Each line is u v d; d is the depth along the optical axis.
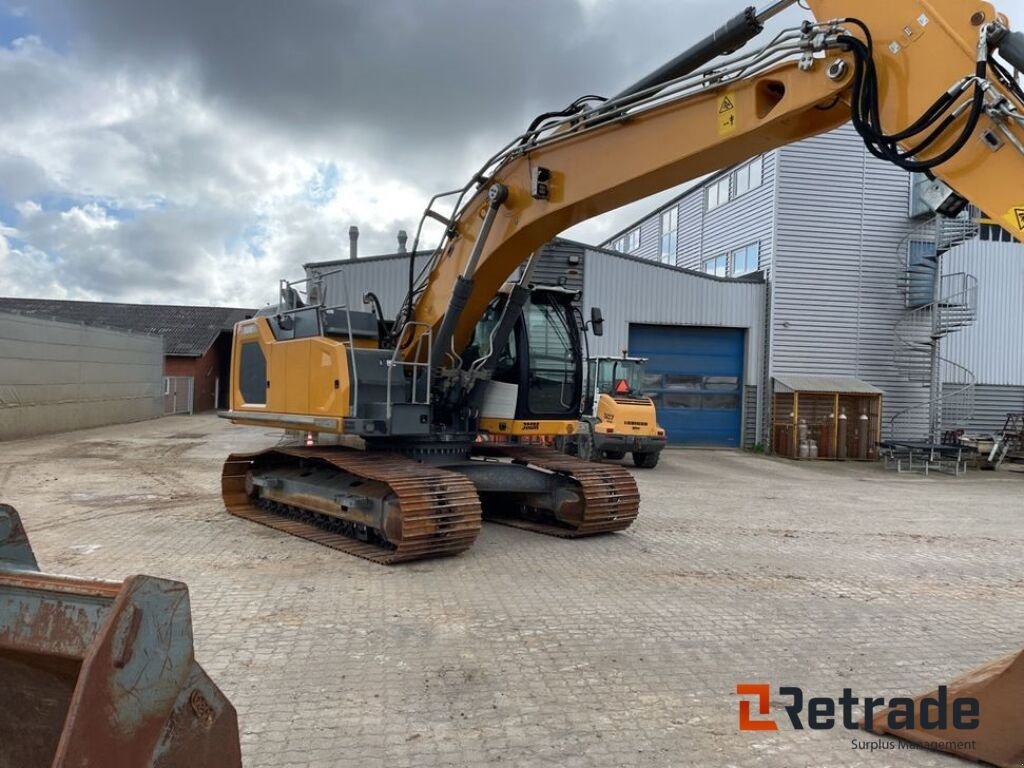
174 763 1.94
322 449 8.40
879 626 5.39
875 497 13.35
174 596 1.96
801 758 3.45
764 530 9.17
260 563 6.68
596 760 3.36
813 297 22.48
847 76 4.20
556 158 6.13
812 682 4.32
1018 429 22.72
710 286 22.84
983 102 3.61
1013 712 3.42
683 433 23.34
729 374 23.42
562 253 22.27
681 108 5.18
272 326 8.63
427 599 5.68
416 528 6.49
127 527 8.20
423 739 3.52
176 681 1.95
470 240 7.09
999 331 23.48
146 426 24.88
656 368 23.22
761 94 4.71
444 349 7.45
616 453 17.27
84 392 22.89
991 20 3.68
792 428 21.27
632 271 22.61
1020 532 9.86
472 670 4.35
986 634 5.27
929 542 8.87
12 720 2.24
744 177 24.44
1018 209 3.53
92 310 42.31
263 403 8.63
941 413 22.88
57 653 1.92
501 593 5.89
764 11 4.72
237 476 9.37
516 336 8.05
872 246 22.58
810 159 22.47
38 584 2.00
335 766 3.25
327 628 5.00
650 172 5.38
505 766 3.29
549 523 8.56
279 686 4.07
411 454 7.85
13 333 18.48
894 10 4.01
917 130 3.85
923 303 22.14
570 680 4.24
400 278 20.80
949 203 4.23
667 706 3.94
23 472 12.81
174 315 41.62
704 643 4.91
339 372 7.16
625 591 6.06
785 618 5.51
